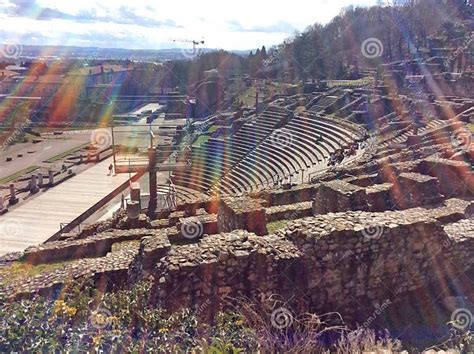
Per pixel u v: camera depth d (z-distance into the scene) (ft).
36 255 43.09
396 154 80.53
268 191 61.52
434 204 46.16
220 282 25.96
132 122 238.89
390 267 29.01
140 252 29.86
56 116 271.69
